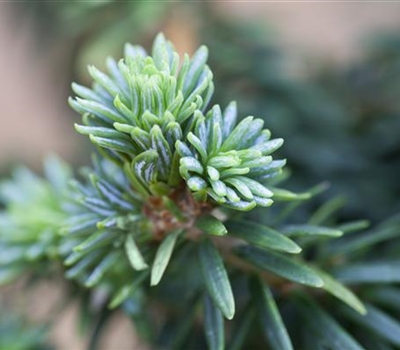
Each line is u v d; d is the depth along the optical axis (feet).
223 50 0.99
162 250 0.59
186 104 0.56
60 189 0.75
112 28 0.93
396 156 0.99
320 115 1.00
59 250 0.68
